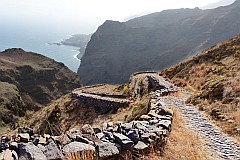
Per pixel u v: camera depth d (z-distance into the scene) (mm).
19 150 6160
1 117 94438
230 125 12945
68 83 187375
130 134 8148
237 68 29594
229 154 9602
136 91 35531
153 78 36094
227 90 18438
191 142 10055
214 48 43031
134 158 7445
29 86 165875
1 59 174375
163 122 10703
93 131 8312
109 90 44031
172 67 45625
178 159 8219
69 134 7625
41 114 41938
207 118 14922
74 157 6410
